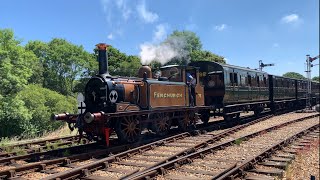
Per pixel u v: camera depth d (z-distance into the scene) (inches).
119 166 346.0
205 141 473.4
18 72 800.3
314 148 477.7
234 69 764.6
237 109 801.6
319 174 347.6
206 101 729.6
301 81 1373.0
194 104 634.8
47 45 1744.6
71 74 1715.1
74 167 339.0
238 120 809.5
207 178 299.0
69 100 1050.7
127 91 483.5
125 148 443.2
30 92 875.4
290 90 1218.0
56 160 344.2
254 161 350.0
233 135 579.2
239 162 358.6
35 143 510.3
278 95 1080.2
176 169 326.6
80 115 443.8
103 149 414.9
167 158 355.6
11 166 349.4
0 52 741.3
